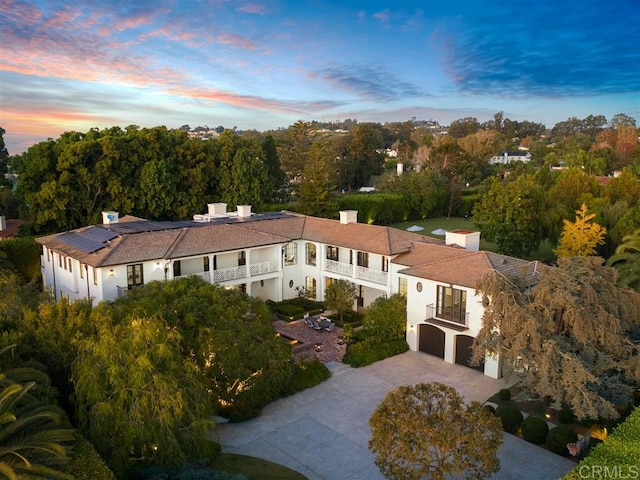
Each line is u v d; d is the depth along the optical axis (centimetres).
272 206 6116
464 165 11188
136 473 1672
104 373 1698
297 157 9812
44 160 4531
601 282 2222
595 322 2111
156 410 1656
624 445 1603
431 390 1614
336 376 2778
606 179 8175
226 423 2297
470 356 2869
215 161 5928
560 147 16325
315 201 6438
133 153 5116
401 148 15200
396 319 3156
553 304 2145
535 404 2408
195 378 1897
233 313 2402
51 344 1938
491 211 4934
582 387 1966
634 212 4156
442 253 3288
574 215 4788
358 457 2039
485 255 2995
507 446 2102
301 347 3102
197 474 1652
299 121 10756
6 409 1373
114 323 2077
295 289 4169
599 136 15812
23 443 1350
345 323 3588
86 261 3131
